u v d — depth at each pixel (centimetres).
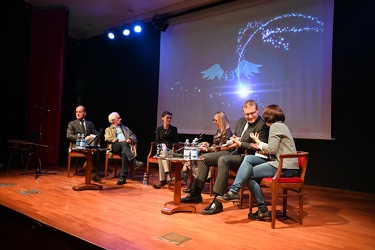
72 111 843
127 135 463
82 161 714
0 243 261
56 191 357
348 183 427
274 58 499
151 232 225
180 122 612
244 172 264
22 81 659
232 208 308
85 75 845
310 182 461
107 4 635
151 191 378
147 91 698
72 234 213
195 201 326
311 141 464
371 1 425
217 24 573
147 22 695
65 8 653
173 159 273
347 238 227
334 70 447
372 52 419
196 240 212
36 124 654
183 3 604
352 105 430
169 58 638
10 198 314
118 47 766
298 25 477
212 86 572
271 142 262
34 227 240
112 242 202
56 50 653
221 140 371
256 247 203
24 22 659
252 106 302
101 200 321
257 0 522
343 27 444
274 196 247
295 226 254
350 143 429
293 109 473
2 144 620
